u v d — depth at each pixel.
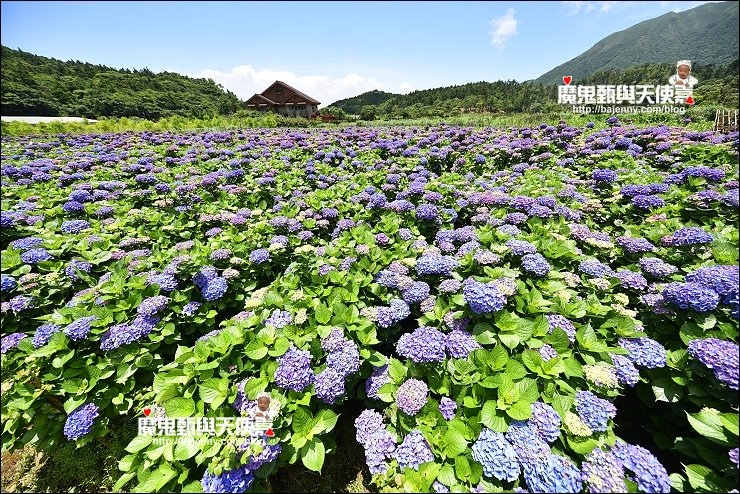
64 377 2.82
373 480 2.15
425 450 2.16
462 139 11.70
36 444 2.80
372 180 7.53
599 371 2.36
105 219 5.89
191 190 6.92
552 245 3.65
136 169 8.97
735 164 6.64
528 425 2.15
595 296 3.10
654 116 18.89
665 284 2.98
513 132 12.38
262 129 21.09
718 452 2.11
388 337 3.22
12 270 4.05
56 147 13.61
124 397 2.89
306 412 2.39
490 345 2.76
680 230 3.58
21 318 3.52
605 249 3.81
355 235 4.60
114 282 3.43
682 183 5.70
